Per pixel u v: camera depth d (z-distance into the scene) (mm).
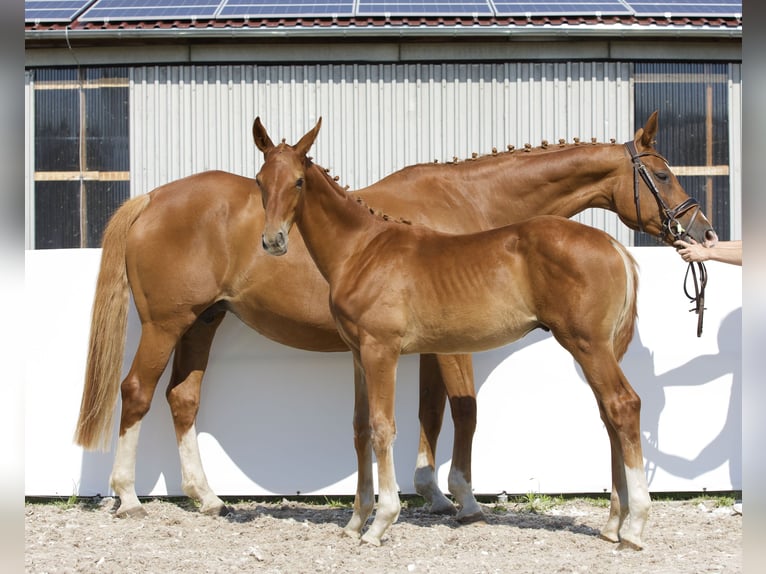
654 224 5184
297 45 8625
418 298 4379
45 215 8914
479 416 5738
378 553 4305
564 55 8609
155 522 5176
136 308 5734
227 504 5812
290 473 5809
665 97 8680
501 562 4117
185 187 5434
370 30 8266
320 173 4559
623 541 4312
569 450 5727
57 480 5805
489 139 8609
